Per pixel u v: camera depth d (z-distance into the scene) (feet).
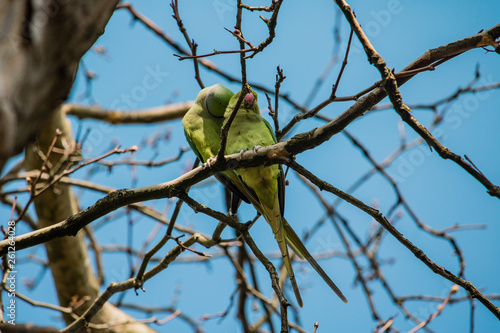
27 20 8.92
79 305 40.37
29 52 8.87
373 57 21.62
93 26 9.88
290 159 24.99
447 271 22.66
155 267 30.53
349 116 23.57
